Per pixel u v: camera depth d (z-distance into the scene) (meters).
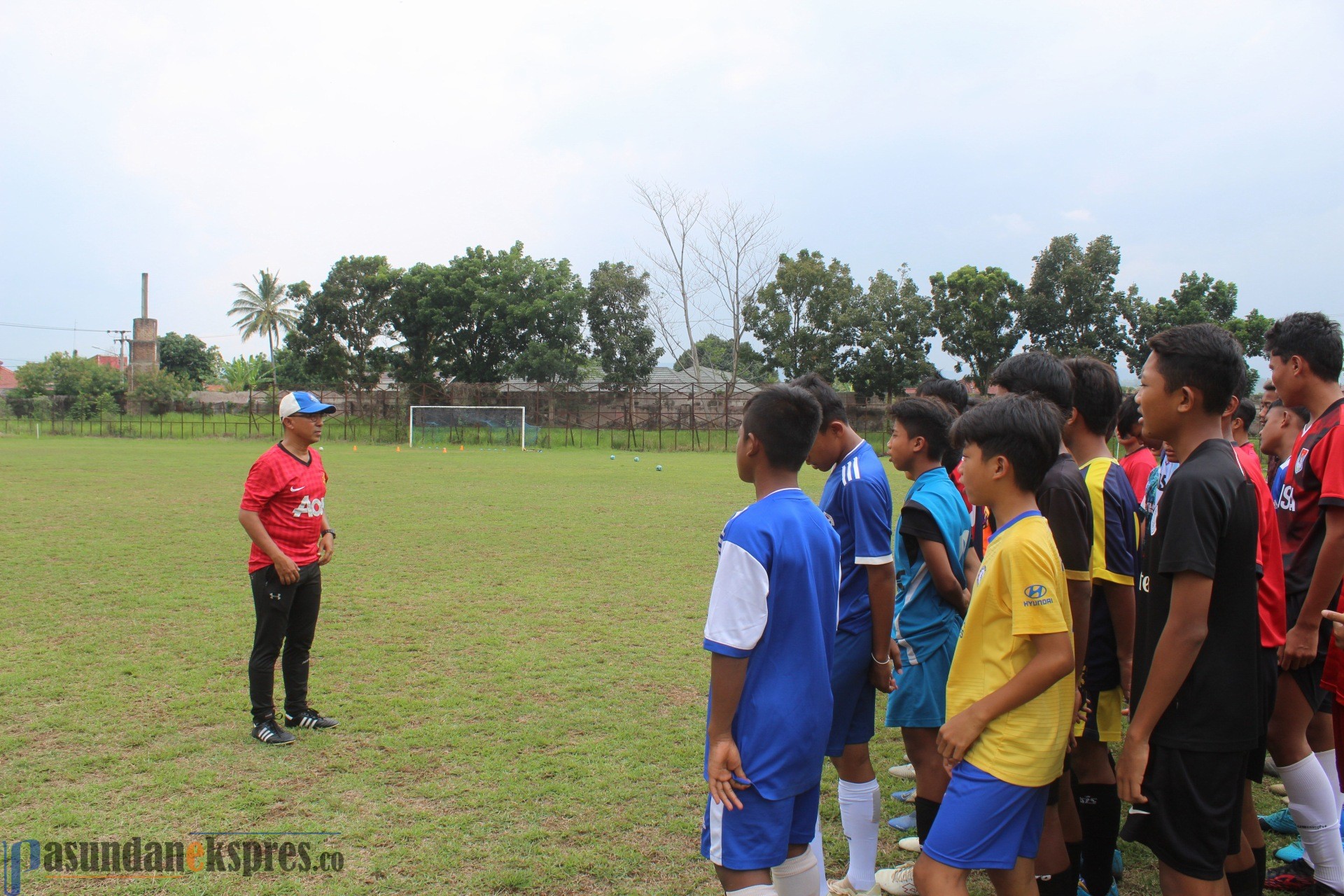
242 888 3.23
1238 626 2.41
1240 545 2.39
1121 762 2.46
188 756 4.51
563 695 5.57
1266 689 2.98
